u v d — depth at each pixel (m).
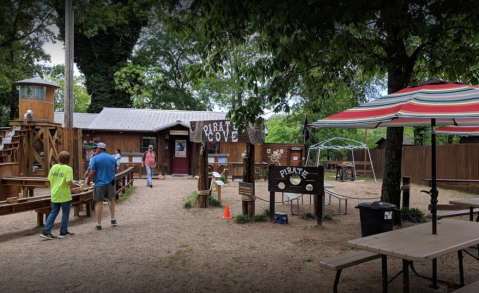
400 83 7.58
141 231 7.21
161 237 6.72
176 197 12.27
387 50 7.68
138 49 34.06
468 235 4.01
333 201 11.55
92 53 30.83
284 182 7.79
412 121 5.21
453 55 7.53
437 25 6.03
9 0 7.84
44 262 5.24
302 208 9.96
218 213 9.13
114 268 4.97
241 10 5.85
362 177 23.06
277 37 7.07
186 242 6.36
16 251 5.83
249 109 6.99
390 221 5.46
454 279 4.60
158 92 36.38
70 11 12.80
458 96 3.92
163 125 20.31
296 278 4.63
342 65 8.57
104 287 4.30
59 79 34.88
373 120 3.98
